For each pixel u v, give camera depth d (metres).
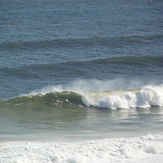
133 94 53.50
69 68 83.12
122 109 50.66
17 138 32.97
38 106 50.25
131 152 24.39
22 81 72.00
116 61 89.38
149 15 164.50
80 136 33.22
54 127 38.91
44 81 72.75
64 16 153.12
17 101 51.94
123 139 29.25
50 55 94.25
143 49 104.12
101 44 107.94
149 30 129.38
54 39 108.25
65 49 101.06
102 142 27.77
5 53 94.31
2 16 149.62
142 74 80.25
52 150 25.52
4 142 30.56
